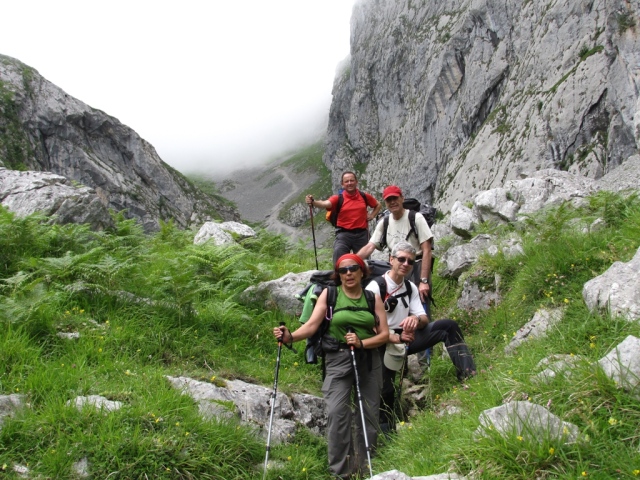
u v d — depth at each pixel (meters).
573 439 3.32
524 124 63.66
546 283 6.66
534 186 10.81
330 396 5.07
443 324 6.12
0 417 4.30
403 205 7.46
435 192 98.62
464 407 4.72
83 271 7.17
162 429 4.50
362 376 5.16
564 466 3.21
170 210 100.44
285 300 8.45
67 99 88.12
